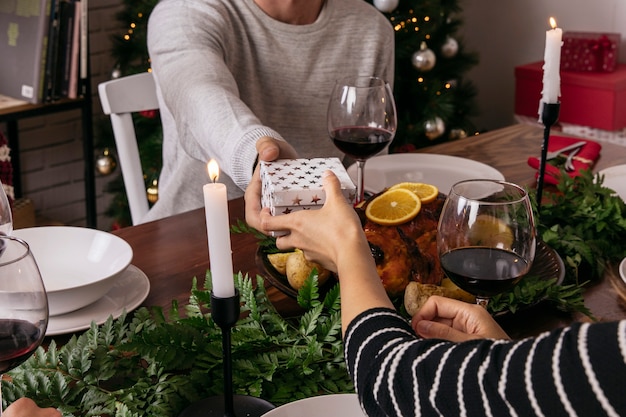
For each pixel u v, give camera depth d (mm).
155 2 3057
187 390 1003
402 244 1201
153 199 3109
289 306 1259
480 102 4469
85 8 2895
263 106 2066
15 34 2881
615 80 3521
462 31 4383
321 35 2049
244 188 1533
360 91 1511
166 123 2002
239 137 1505
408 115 3357
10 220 1221
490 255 1010
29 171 3555
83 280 1298
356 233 954
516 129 2186
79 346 1047
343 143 1533
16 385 987
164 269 1379
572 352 662
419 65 3246
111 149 3350
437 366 748
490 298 1186
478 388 710
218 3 1917
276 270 1271
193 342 1062
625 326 652
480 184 1070
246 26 1978
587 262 1394
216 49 1878
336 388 1036
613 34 3686
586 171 1591
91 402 976
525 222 1008
